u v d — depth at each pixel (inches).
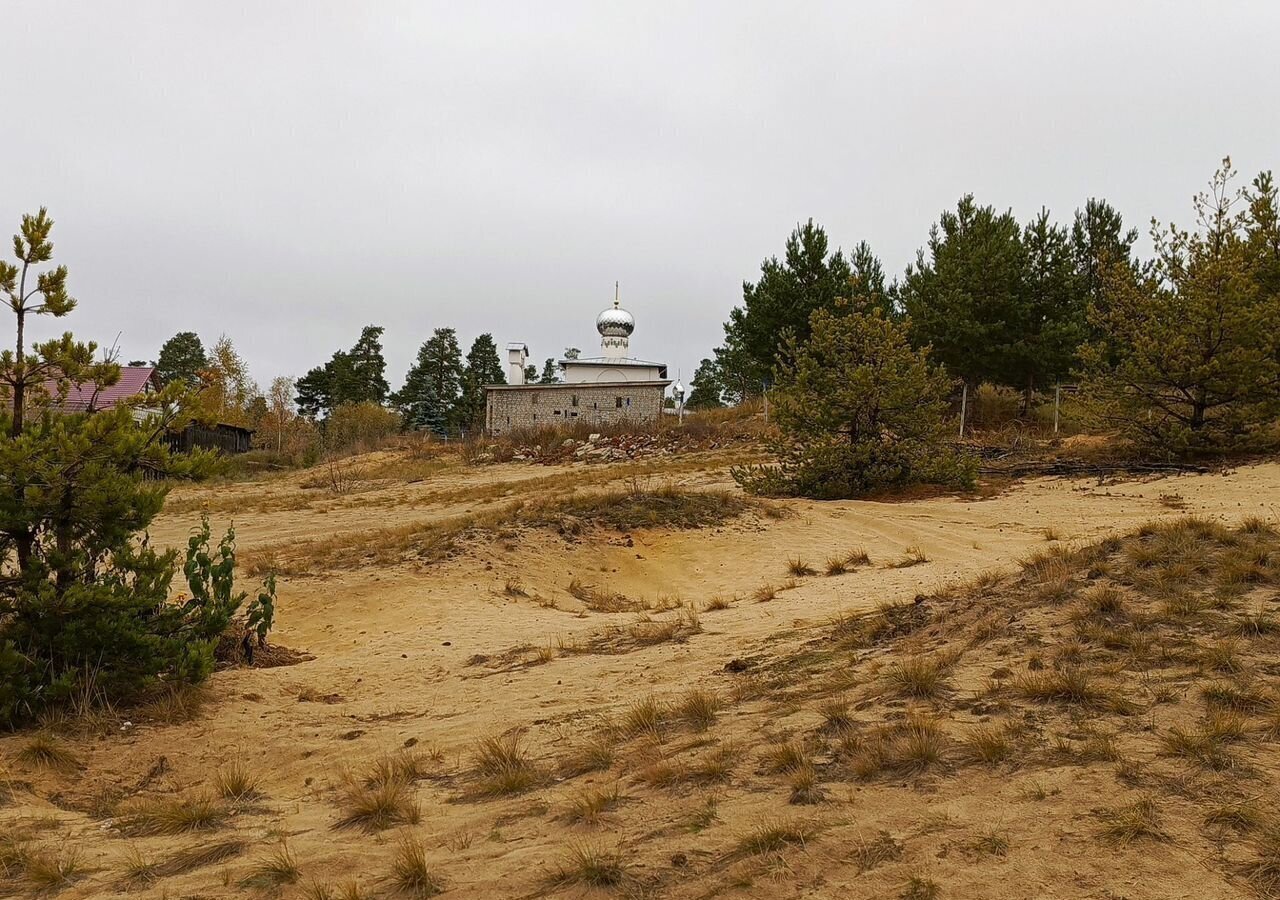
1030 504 724.7
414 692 298.8
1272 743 170.1
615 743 219.0
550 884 149.0
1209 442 852.6
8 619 281.7
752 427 1514.5
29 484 273.4
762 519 667.4
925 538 585.9
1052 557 317.4
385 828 185.2
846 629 300.2
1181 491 711.1
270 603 354.0
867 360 851.4
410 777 216.2
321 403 3518.7
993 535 584.1
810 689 238.4
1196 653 217.0
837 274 1561.3
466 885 152.8
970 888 134.5
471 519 632.4
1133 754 171.2
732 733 212.1
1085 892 131.1
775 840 153.3
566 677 296.8
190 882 165.3
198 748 250.7
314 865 167.2
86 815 210.1
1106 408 890.7
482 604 443.8
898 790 168.9
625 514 642.2
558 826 174.6
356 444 1925.4
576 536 590.9
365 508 1024.2
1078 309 1284.4
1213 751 167.6
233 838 185.8
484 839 173.6
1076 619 249.1
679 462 1294.3
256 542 764.0
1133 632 235.8
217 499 1192.8
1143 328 892.6
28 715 263.0
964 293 1253.1
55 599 273.7
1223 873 132.6
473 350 3169.3
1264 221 1032.8
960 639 257.9
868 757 182.7
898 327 879.7
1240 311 820.0
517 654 339.6
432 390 3034.0
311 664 343.3
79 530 288.0
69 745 248.5
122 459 293.9
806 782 174.2
